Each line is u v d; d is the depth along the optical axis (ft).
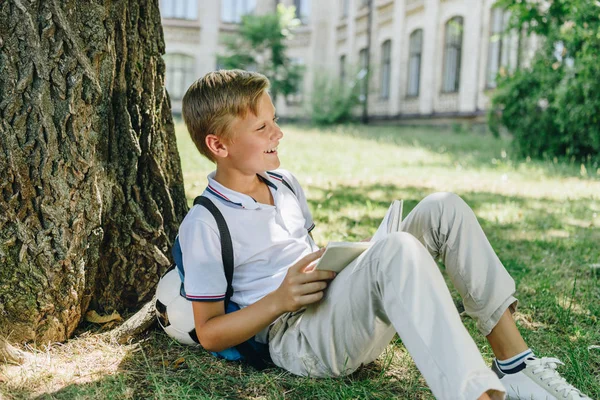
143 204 8.03
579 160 30.73
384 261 5.20
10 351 6.64
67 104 6.93
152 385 6.34
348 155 33.94
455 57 65.67
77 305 7.30
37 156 6.83
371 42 81.35
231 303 6.34
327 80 79.05
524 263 12.02
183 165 25.25
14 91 6.69
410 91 74.43
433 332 4.90
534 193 21.15
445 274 11.56
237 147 6.07
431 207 6.11
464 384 4.69
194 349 7.16
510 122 33.65
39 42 6.76
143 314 7.50
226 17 97.19
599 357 7.47
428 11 68.49
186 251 6.02
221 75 6.09
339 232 14.38
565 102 29.66
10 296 6.86
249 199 6.15
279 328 6.36
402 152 36.27
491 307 5.99
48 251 6.95
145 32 7.88
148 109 7.98
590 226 15.72
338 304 5.63
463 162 30.71
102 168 7.50
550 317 8.99
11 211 6.79
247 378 6.48
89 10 7.10
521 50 40.11
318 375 6.23
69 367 6.70
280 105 93.56
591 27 23.77
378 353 6.43
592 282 10.75
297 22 83.35
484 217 16.76
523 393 5.81
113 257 7.88
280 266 6.31
